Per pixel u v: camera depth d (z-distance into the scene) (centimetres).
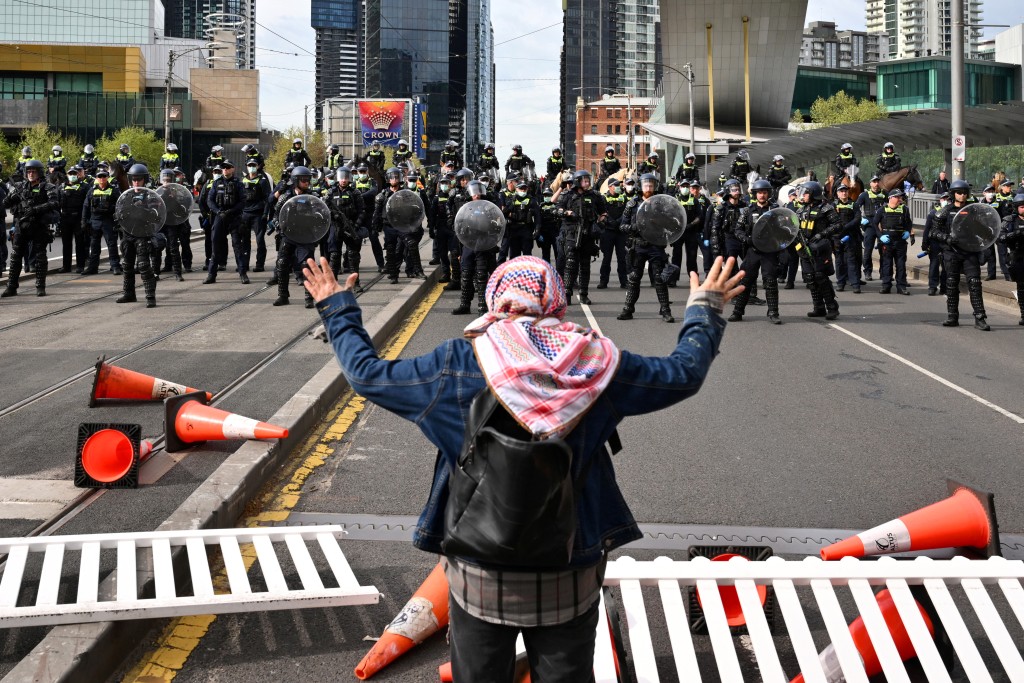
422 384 258
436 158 16938
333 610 449
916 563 425
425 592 419
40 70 10462
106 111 10181
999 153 3328
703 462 703
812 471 682
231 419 666
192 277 1847
